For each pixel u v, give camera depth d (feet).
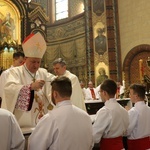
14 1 51.03
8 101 8.56
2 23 50.01
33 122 9.27
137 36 42.32
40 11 53.72
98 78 45.16
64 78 6.93
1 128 5.55
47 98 10.05
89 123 6.91
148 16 40.91
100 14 46.68
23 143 5.96
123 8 45.03
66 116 6.48
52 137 6.30
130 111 10.44
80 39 53.72
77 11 56.34
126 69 43.68
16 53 12.93
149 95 20.52
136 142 10.36
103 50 45.50
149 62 24.98
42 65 57.16
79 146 6.51
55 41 59.16
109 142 9.14
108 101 9.45
